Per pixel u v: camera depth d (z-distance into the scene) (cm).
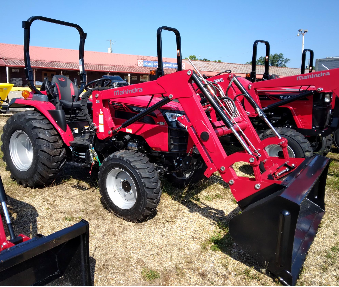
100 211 364
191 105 296
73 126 464
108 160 341
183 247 295
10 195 402
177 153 353
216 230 327
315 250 297
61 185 443
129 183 336
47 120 419
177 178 378
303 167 294
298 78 510
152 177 316
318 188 346
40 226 326
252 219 249
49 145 401
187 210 373
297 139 482
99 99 377
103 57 2773
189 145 357
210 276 254
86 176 482
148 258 277
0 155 585
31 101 441
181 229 327
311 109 540
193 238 311
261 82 539
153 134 356
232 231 263
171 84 306
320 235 325
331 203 409
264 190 268
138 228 326
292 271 241
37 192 416
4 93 1121
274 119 580
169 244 299
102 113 377
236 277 254
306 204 327
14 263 187
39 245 197
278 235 233
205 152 301
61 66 2369
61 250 230
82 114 483
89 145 392
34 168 407
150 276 251
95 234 312
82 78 525
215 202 401
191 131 303
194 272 259
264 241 244
